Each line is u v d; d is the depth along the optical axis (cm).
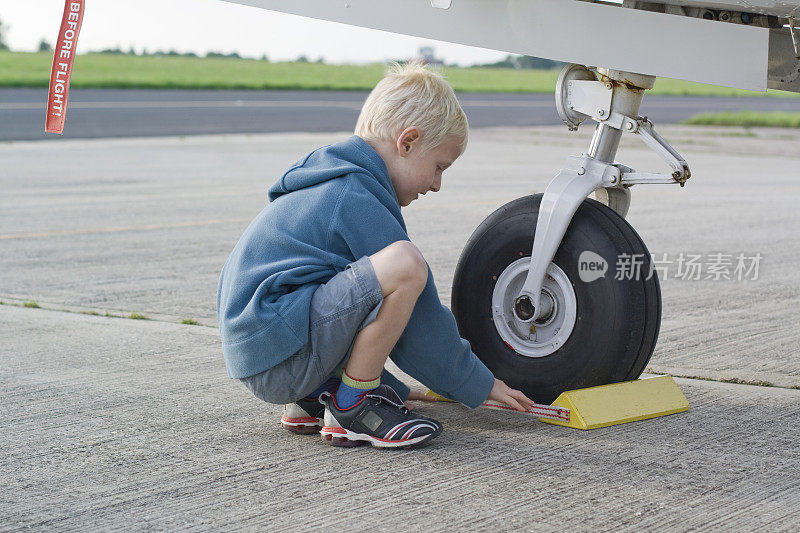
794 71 248
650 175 234
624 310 231
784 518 172
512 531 165
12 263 475
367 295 198
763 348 325
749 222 654
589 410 230
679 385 276
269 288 203
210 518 171
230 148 1214
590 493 184
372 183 216
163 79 2944
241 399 256
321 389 220
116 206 694
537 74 4672
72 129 1443
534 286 238
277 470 198
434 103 217
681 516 173
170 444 216
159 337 330
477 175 951
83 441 218
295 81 3195
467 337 255
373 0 222
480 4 216
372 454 208
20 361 296
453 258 494
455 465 200
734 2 208
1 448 213
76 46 214
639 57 212
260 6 226
